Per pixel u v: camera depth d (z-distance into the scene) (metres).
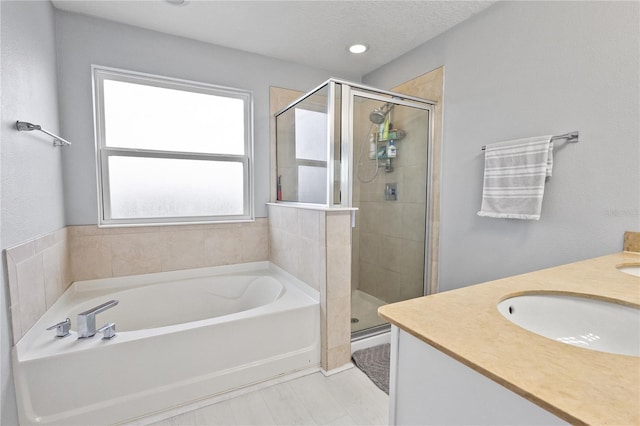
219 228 2.54
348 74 3.01
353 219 1.97
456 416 0.64
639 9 1.33
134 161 2.25
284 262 2.42
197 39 2.36
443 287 2.32
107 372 1.41
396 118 2.27
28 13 1.50
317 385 1.77
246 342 1.72
